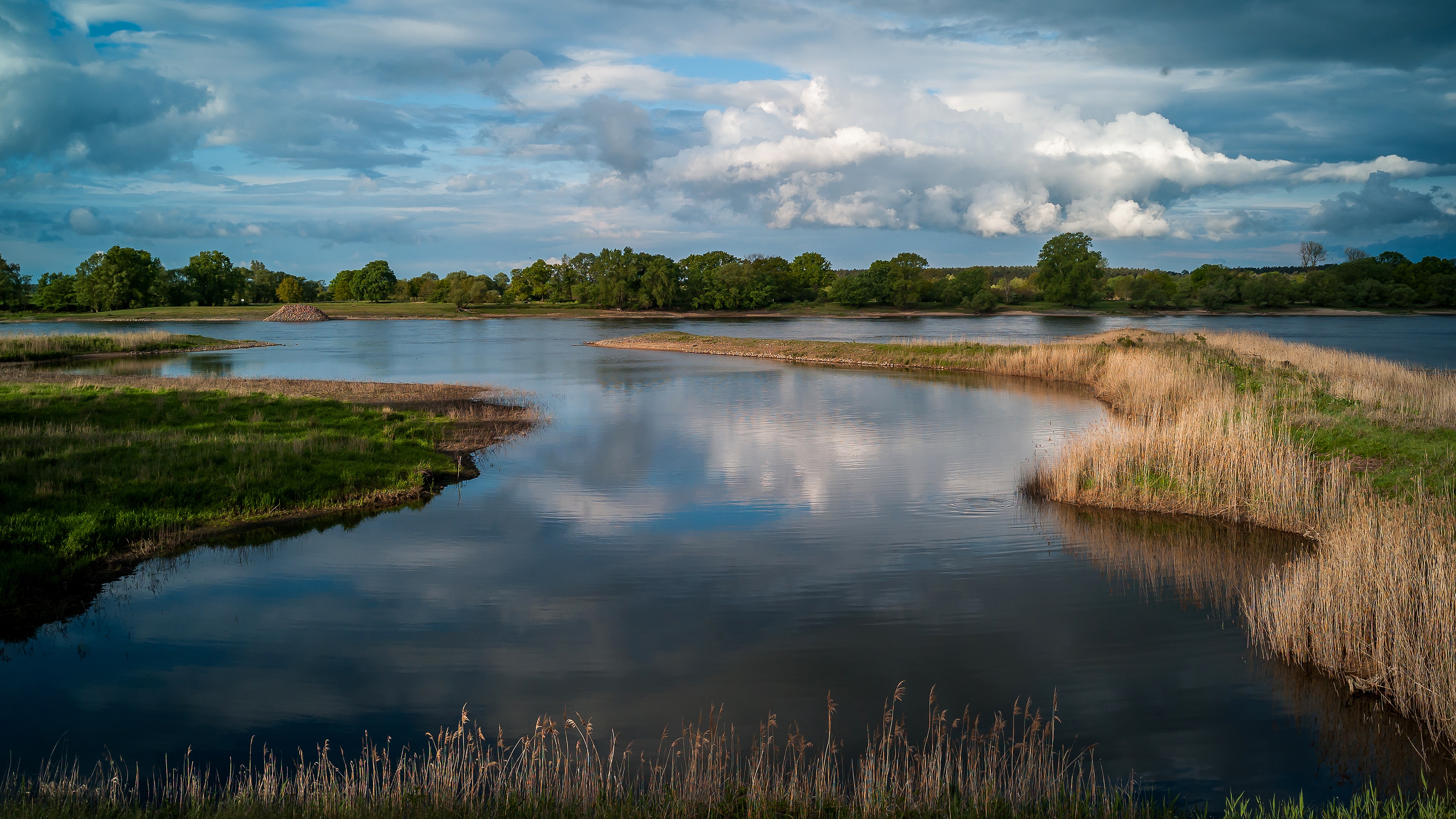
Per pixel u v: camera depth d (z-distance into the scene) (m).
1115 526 17.47
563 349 75.69
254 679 10.95
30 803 7.66
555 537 16.98
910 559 15.66
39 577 13.69
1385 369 32.28
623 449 26.11
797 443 27.09
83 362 60.50
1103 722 9.78
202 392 31.70
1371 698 10.20
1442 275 147.38
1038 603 13.45
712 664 11.43
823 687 10.74
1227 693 10.42
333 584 14.38
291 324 133.88
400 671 11.19
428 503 19.55
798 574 14.90
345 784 8.17
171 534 16.36
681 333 79.62
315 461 21.16
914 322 132.25
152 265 171.62
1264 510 17.33
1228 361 37.16
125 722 9.86
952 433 28.84
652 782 8.27
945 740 9.33
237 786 8.36
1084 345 50.53
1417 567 10.95
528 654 11.72
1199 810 8.02
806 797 7.70
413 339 93.69
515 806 7.51
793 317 148.75
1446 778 8.54
